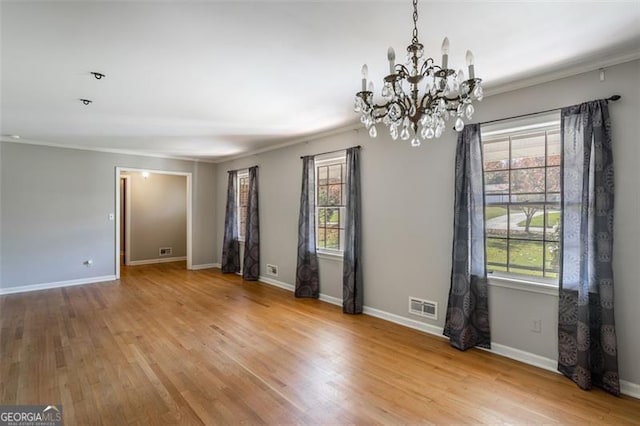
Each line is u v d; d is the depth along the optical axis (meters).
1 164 5.18
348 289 4.29
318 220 5.11
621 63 2.43
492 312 3.11
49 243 5.59
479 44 2.26
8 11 1.84
